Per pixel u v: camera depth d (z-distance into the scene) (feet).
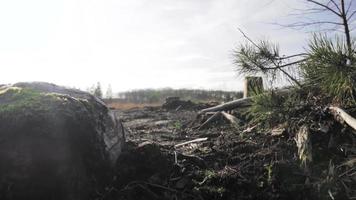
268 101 16.42
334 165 13.67
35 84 13.83
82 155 11.94
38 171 10.82
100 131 12.75
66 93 13.75
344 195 12.37
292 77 17.01
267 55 17.48
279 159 14.40
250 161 14.52
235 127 20.16
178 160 14.42
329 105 15.89
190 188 12.96
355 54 13.35
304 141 14.32
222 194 12.62
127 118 31.37
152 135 21.13
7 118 10.90
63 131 11.30
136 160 13.80
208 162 14.78
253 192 12.77
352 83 13.61
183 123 24.31
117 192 12.49
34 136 10.94
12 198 10.69
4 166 10.68
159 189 12.94
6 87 13.35
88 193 11.98
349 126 14.98
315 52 13.51
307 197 12.55
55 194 11.03
